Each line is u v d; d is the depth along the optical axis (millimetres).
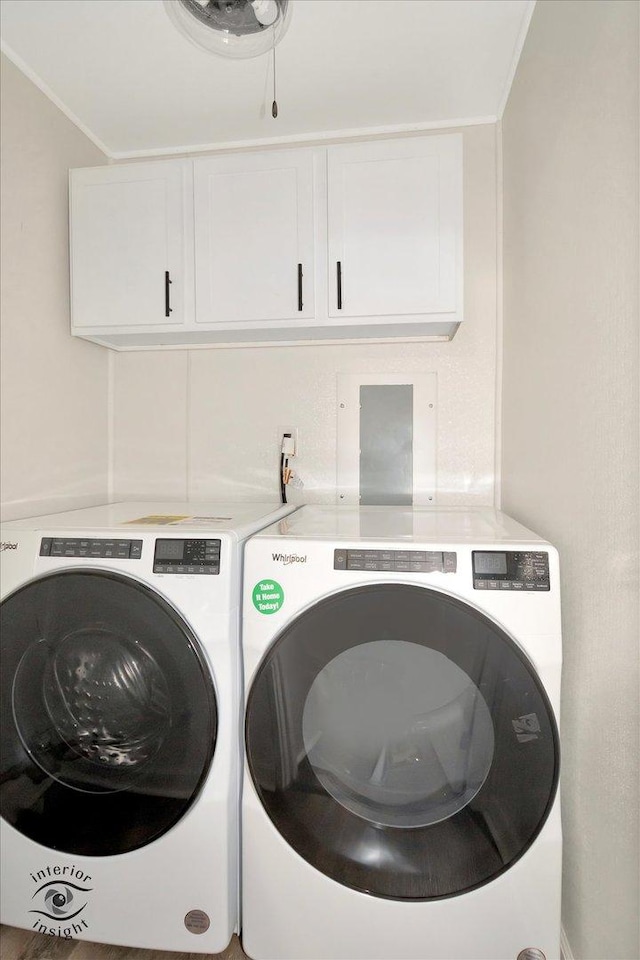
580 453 1045
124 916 1042
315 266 1486
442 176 1434
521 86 1450
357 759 991
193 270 1540
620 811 889
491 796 929
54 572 1063
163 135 1801
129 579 1032
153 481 1911
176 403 1895
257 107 1657
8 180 1394
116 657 1050
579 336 1049
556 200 1174
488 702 930
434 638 942
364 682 983
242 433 1862
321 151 1474
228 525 1162
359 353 1798
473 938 938
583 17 1005
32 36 1361
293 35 1360
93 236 1583
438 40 1388
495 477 1730
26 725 1077
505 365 1679
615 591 905
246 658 1003
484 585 938
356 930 962
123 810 1043
